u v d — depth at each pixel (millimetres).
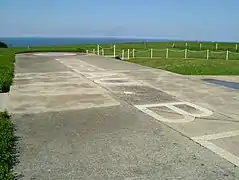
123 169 3430
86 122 5301
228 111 6234
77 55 25000
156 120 5480
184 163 3605
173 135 4633
